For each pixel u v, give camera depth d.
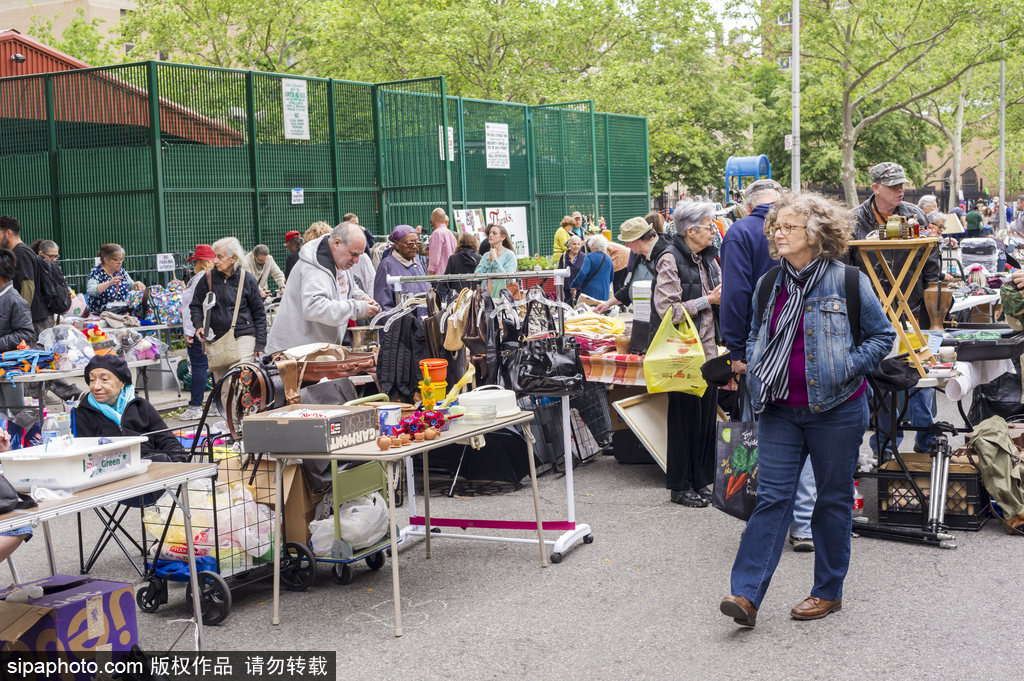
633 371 6.76
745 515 4.86
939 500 5.15
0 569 5.21
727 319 5.11
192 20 27.12
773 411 4.03
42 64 18.64
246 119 13.96
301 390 5.09
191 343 9.24
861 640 3.85
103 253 10.62
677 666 3.69
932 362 5.38
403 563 5.18
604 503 6.22
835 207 3.89
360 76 27.02
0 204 14.06
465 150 17.42
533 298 5.32
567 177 20.00
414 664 3.81
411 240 8.76
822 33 30.12
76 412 4.87
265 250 11.84
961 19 28.36
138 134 12.98
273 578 4.51
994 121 55.22
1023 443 5.68
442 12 25.19
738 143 42.75
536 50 26.67
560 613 4.30
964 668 3.56
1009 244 15.77
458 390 5.77
